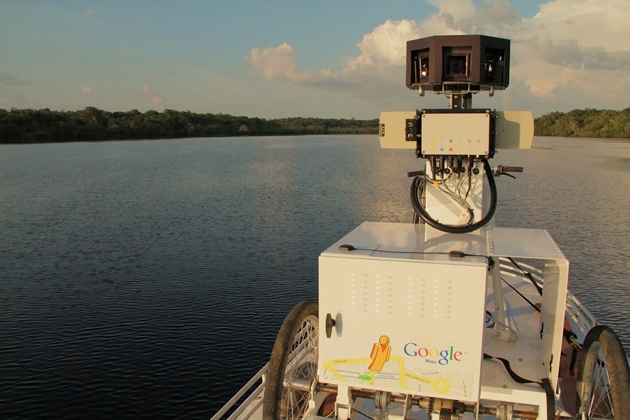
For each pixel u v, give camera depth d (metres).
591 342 3.92
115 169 68.38
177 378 14.80
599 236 29.11
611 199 41.09
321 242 28.55
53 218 36.25
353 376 3.85
